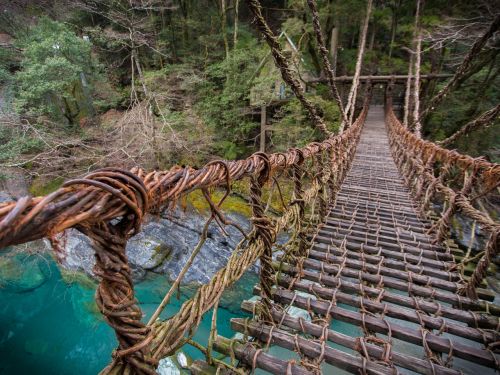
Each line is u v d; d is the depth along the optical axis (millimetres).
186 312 732
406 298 1494
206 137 6910
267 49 7570
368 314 1327
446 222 2172
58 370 4562
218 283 855
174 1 9414
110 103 8031
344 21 10328
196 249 752
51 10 8172
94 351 4773
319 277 1593
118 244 435
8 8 7434
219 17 9562
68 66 5844
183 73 7938
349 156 4863
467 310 1475
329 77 4883
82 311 5375
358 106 13227
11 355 4816
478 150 6906
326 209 2545
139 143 6156
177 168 574
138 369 509
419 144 3664
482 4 6527
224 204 6230
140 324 493
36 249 6270
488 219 1557
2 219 305
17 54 6934
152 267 5895
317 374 997
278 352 1497
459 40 6824
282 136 7223
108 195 392
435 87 9414
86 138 6527
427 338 1212
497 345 1184
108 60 9516
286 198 5660
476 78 8109
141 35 7609
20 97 6176
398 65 12250
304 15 8859
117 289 453
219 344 1056
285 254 1606
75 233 5938
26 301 5754
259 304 1200
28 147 5844
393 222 2768
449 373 1055
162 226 6250
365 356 1092
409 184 3881
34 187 6723
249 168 849
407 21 11789
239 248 1008
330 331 1181
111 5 7629
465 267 1860
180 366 3484
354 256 1964
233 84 7402
